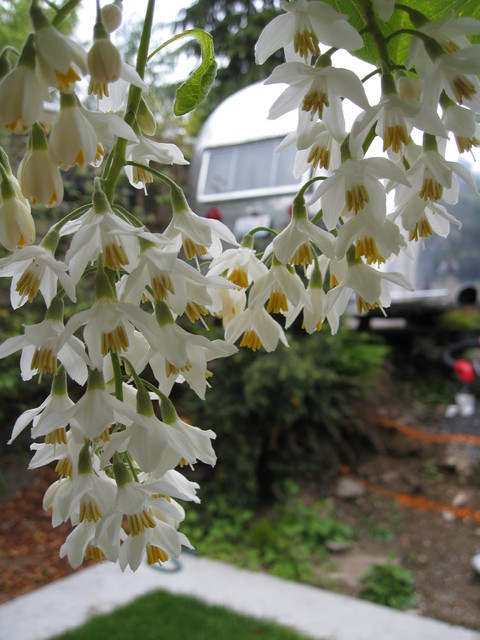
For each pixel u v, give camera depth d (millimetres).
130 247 156
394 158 170
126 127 141
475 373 1376
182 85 200
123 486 157
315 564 938
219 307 185
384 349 1288
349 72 147
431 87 143
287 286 189
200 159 1442
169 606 777
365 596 843
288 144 184
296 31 152
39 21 129
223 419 1121
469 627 771
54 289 166
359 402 1278
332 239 178
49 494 170
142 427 154
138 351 174
